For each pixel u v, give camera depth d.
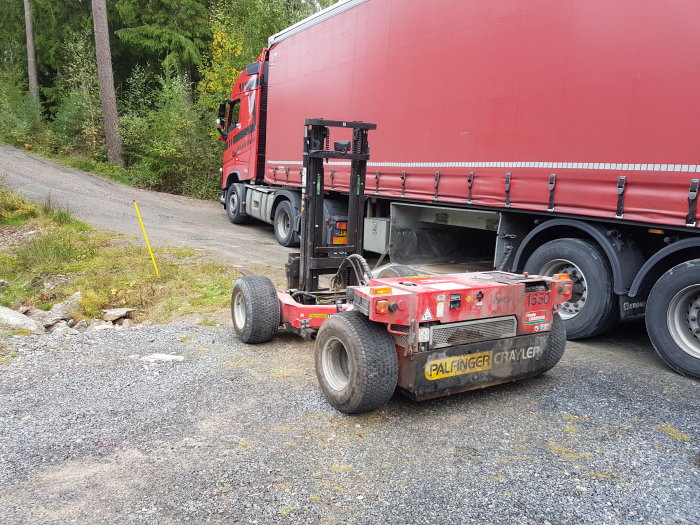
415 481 3.16
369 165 8.71
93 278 8.49
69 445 3.55
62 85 28.70
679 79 4.66
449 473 3.25
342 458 3.41
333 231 10.16
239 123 14.65
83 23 28.56
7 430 3.74
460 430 3.82
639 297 5.54
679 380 4.88
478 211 7.00
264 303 5.43
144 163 22.52
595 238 5.59
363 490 3.06
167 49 27.17
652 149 4.89
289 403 4.23
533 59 5.93
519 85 6.11
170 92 22.28
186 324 6.44
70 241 10.76
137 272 8.87
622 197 5.15
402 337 3.87
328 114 9.73
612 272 5.54
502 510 2.88
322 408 4.14
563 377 4.89
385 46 8.18
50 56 29.53
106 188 20.23
